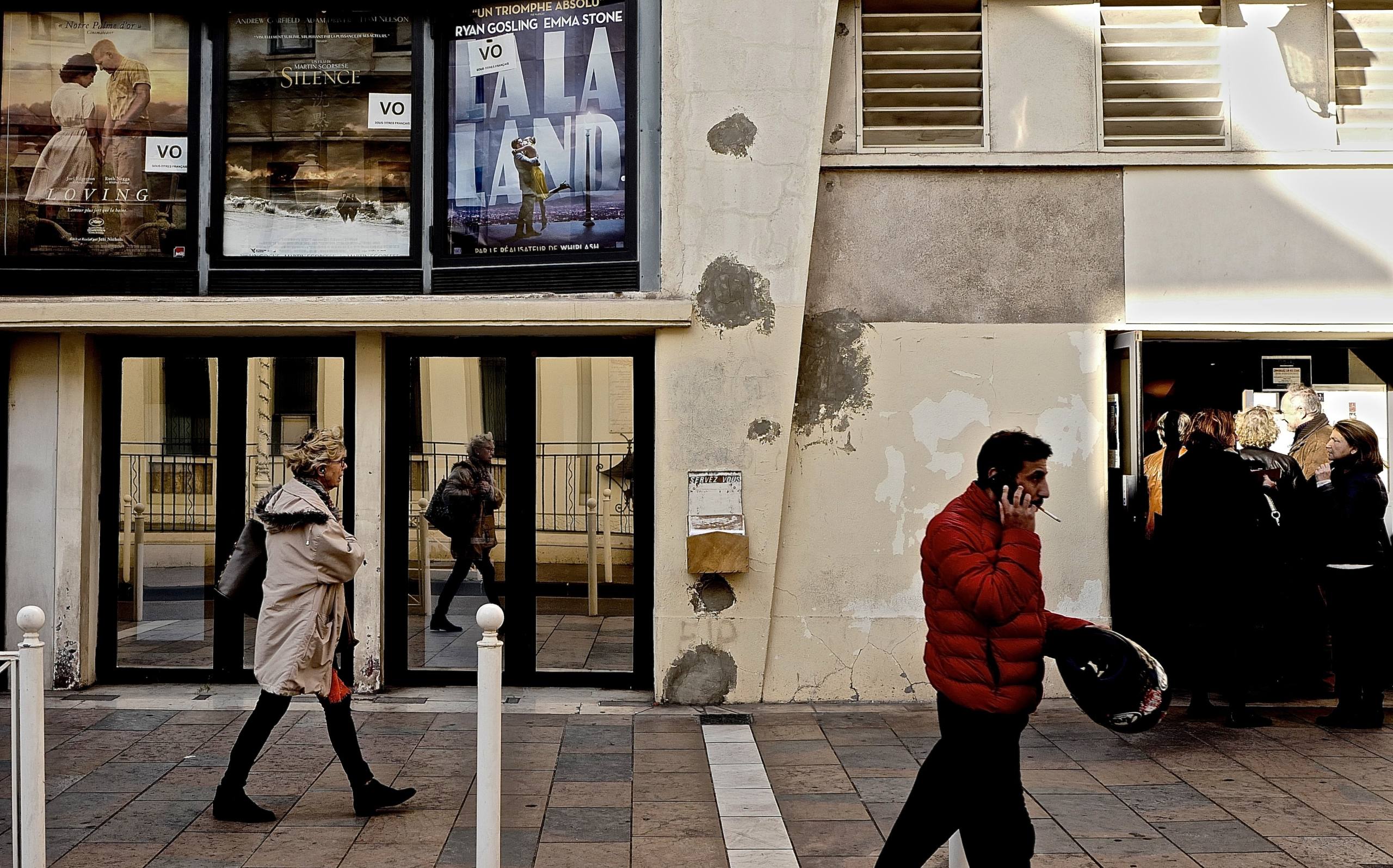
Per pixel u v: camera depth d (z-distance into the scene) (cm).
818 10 746
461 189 785
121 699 743
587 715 712
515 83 779
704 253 745
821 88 744
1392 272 761
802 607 751
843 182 766
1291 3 772
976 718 367
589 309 732
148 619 795
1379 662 684
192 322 741
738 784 570
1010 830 367
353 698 751
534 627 785
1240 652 688
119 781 570
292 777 578
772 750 634
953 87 775
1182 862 461
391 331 766
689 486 740
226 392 796
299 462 534
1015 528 370
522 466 786
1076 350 758
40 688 436
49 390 775
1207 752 630
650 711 724
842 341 759
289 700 528
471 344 787
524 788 563
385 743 644
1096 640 386
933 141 773
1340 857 467
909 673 749
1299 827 504
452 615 790
